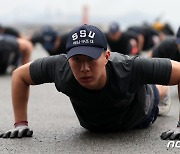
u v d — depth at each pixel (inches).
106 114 152.6
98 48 133.8
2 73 404.2
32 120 196.9
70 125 183.5
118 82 142.1
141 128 173.3
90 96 144.1
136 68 144.0
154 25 732.0
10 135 160.1
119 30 418.9
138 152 141.6
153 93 169.9
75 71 134.0
